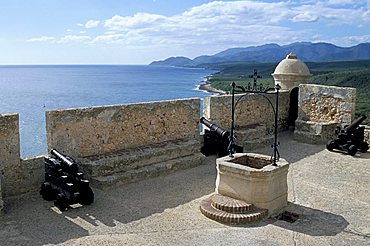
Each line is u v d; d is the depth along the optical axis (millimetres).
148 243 5102
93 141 8016
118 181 7508
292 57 13992
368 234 5500
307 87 12664
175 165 8703
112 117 8312
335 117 12109
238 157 6957
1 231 5359
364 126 11352
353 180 8125
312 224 5836
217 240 5227
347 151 10398
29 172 6941
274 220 6000
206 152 10242
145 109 8953
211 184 7805
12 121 6637
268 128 12234
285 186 6465
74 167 6352
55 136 7309
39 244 4992
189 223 5793
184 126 9922
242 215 5879
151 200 6805
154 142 9273
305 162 9594
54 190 6469
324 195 7176
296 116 13625
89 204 6488
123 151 8453
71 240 5129
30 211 6121
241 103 11633
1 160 6562
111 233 5387
